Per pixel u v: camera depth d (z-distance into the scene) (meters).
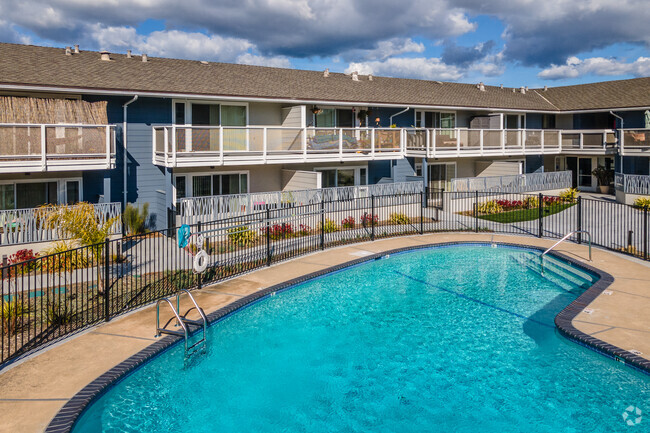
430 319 13.16
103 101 20.36
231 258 18.41
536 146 33.81
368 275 17.33
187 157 21.28
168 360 10.55
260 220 17.52
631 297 13.52
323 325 12.77
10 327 11.25
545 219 26.23
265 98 23.89
